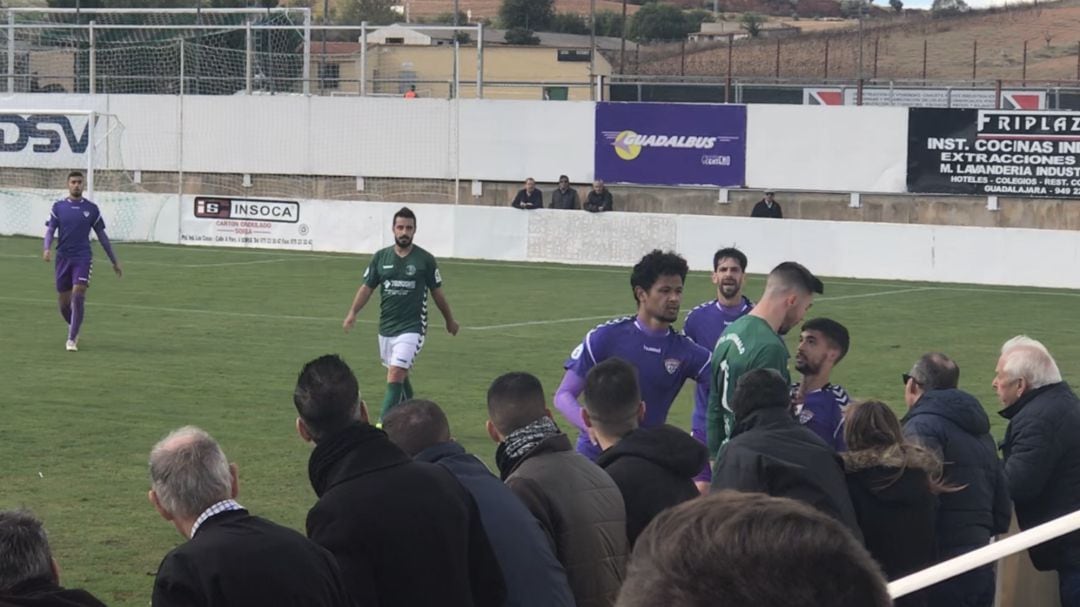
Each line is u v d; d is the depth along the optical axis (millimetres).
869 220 32469
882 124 31766
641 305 7273
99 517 8617
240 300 21297
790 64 63469
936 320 20688
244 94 37250
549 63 56125
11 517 3834
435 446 4605
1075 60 64250
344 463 4227
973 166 31141
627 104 33781
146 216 32375
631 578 1388
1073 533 5828
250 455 10516
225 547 3795
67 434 11109
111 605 6918
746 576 1320
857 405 5117
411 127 35875
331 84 45062
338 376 4352
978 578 5457
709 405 6520
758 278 27078
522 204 30406
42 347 15906
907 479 4910
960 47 67250
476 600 4312
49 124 37500
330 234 31062
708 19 85125
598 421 5164
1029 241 26656
